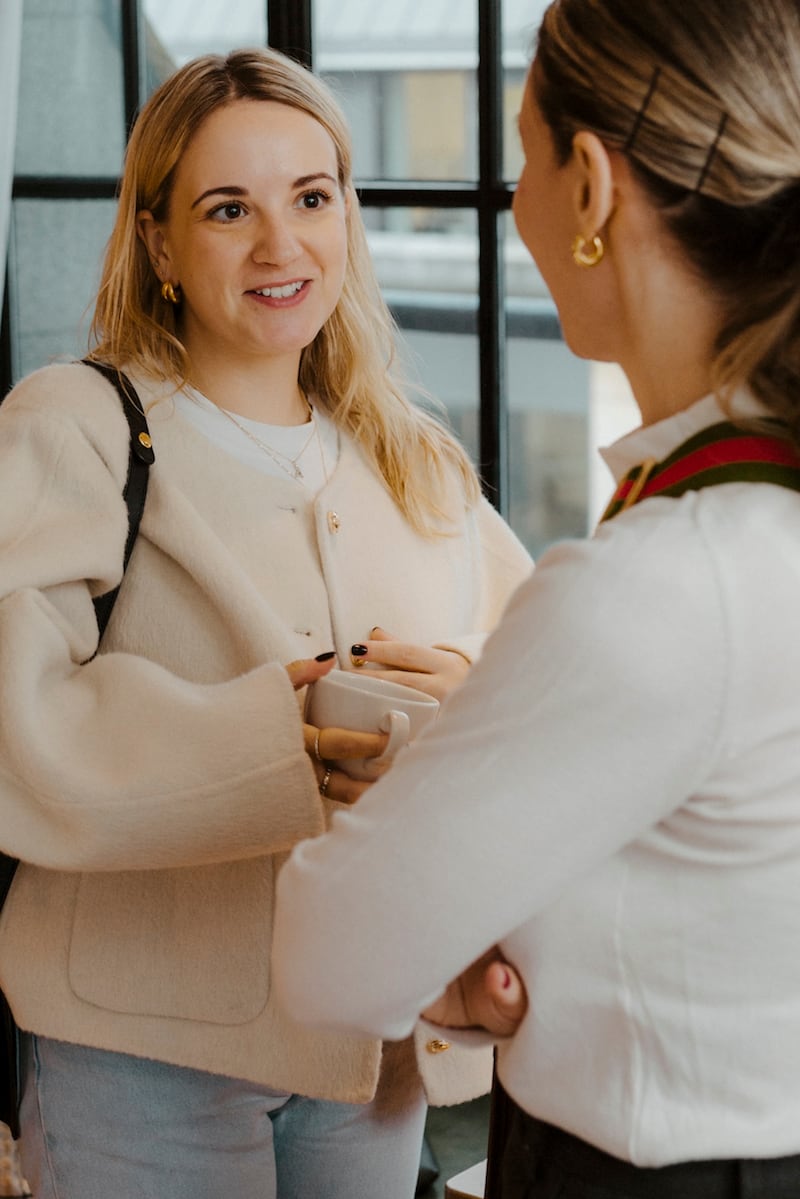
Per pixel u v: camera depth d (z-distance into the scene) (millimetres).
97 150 2879
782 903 871
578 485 4855
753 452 879
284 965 923
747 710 822
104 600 1539
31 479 1491
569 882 848
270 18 2650
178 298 1658
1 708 1398
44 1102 1597
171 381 1632
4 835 1423
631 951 896
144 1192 1573
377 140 2734
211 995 1531
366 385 1766
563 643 816
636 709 806
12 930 1581
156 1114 1562
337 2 2674
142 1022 1541
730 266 872
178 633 1546
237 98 1568
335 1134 1667
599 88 879
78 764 1386
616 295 933
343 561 1660
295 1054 1523
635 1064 904
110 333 1651
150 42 2877
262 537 1609
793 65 843
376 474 1748
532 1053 945
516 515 4770
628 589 813
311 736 1392
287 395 1699
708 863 875
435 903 840
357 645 1554
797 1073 894
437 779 847
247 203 1554
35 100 2859
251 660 1520
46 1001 1554
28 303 2941
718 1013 888
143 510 1551
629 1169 926
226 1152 1590
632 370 954
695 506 852
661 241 889
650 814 834
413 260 2770
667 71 851
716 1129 893
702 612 809
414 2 2566
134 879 1551
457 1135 2770
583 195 913
